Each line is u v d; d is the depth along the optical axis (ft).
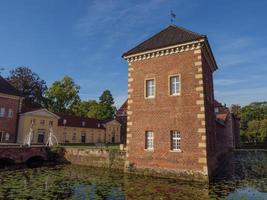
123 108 247.50
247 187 49.70
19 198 40.57
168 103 64.44
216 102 196.13
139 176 62.69
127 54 72.23
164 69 66.44
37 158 99.04
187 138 60.18
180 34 69.56
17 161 90.43
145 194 43.45
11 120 136.98
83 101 241.76
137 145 67.46
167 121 63.77
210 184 52.75
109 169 76.48
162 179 58.49
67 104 221.05
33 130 150.92
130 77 71.97
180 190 46.65
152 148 65.51
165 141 63.16
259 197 41.42
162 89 66.03
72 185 51.26
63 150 96.63
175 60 65.05
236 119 216.74
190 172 57.98
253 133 232.12
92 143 200.64
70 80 216.33
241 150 177.47
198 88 60.64
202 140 58.13
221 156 117.50
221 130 124.88
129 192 44.91
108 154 80.69
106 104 244.01
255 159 108.99
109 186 50.24
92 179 58.44
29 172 70.44
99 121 226.99
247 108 266.57
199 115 59.52
